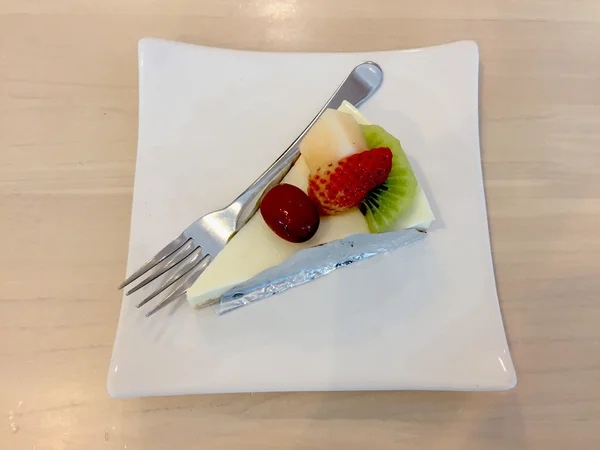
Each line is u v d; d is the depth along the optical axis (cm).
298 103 22
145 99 21
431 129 21
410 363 18
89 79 24
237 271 18
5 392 19
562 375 19
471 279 19
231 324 18
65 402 19
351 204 18
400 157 19
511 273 21
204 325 18
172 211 20
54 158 22
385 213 18
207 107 21
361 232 18
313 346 18
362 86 22
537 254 21
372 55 22
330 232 18
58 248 21
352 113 20
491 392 19
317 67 22
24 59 24
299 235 18
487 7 26
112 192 22
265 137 21
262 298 19
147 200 20
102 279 20
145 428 18
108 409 18
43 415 18
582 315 20
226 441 18
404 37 25
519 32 25
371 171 18
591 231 21
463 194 20
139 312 18
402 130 21
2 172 22
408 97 22
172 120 21
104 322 20
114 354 18
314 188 18
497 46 25
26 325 19
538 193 22
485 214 20
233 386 17
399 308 19
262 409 19
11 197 21
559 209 22
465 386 18
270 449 18
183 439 18
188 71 22
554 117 24
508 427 19
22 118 23
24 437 18
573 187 22
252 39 25
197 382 17
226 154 21
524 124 23
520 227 21
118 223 21
